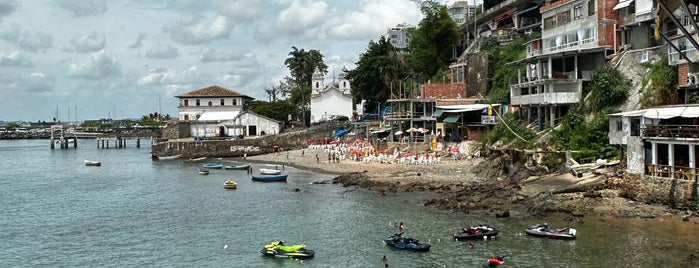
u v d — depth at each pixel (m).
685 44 63.16
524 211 55.12
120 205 69.50
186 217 60.56
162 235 52.75
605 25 76.50
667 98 66.38
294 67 165.62
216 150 133.00
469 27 143.38
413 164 91.88
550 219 51.44
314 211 61.12
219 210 63.78
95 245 49.91
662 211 49.97
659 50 70.50
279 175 87.56
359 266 41.28
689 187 48.72
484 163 80.12
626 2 75.12
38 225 58.56
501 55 113.69
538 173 67.25
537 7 113.19
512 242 45.00
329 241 48.47
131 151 171.62
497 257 40.09
